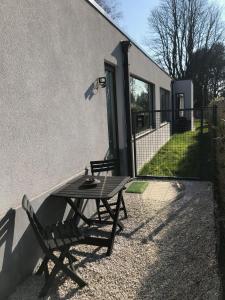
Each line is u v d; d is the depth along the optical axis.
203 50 35.97
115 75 6.42
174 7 35.72
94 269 3.12
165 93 15.20
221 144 4.81
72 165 4.15
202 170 7.20
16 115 2.95
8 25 2.84
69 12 4.09
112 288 2.80
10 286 2.79
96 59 5.10
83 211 4.32
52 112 3.62
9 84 2.85
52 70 3.63
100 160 5.11
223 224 4.11
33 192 3.22
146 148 9.07
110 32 5.86
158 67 12.07
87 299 2.66
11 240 2.81
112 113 6.42
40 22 3.38
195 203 4.93
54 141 3.67
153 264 3.16
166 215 4.48
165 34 36.62
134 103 8.44
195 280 2.85
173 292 2.70
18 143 2.98
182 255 3.31
